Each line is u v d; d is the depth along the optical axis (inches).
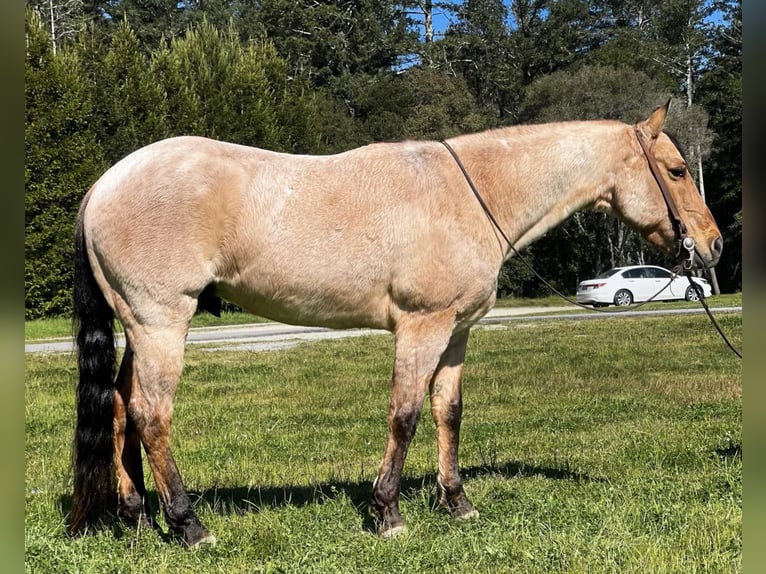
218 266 166.9
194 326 955.3
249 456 262.7
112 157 1034.7
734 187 1505.9
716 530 166.2
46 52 946.1
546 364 489.7
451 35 2071.9
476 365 488.1
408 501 197.3
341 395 396.5
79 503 165.8
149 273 159.8
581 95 1366.9
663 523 173.5
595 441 276.7
